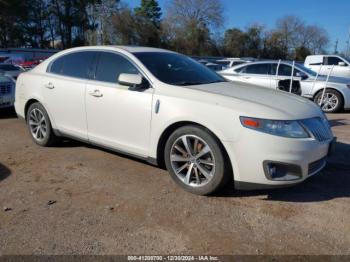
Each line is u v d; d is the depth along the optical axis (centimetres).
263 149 339
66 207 354
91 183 412
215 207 357
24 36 5428
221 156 358
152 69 429
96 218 334
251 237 305
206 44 6259
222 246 292
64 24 5778
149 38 5512
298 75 1007
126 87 429
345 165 485
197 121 367
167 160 400
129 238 302
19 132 654
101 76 463
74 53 509
